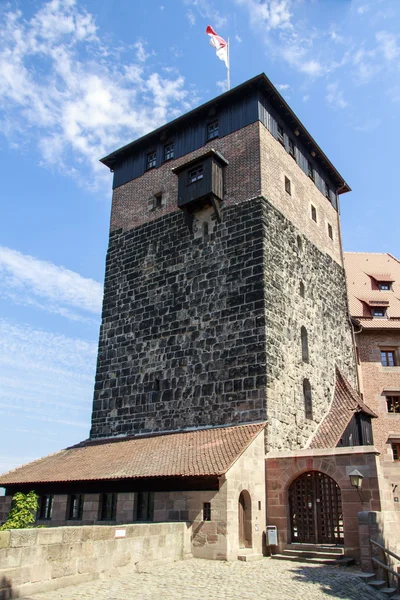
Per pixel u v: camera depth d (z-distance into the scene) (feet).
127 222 108.88
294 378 84.79
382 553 57.16
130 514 69.87
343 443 84.99
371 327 121.08
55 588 43.68
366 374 119.14
